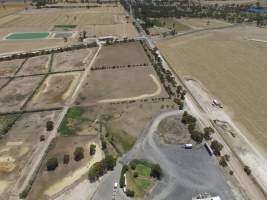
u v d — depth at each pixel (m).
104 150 75.12
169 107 95.06
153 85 110.12
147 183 65.38
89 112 92.94
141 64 130.25
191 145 75.56
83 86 110.31
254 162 71.75
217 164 70.56
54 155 74.06
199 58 139.25
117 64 131.00
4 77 119.88
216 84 112.56
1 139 80.75
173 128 83.88
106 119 88.88
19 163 71.81
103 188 64.25
